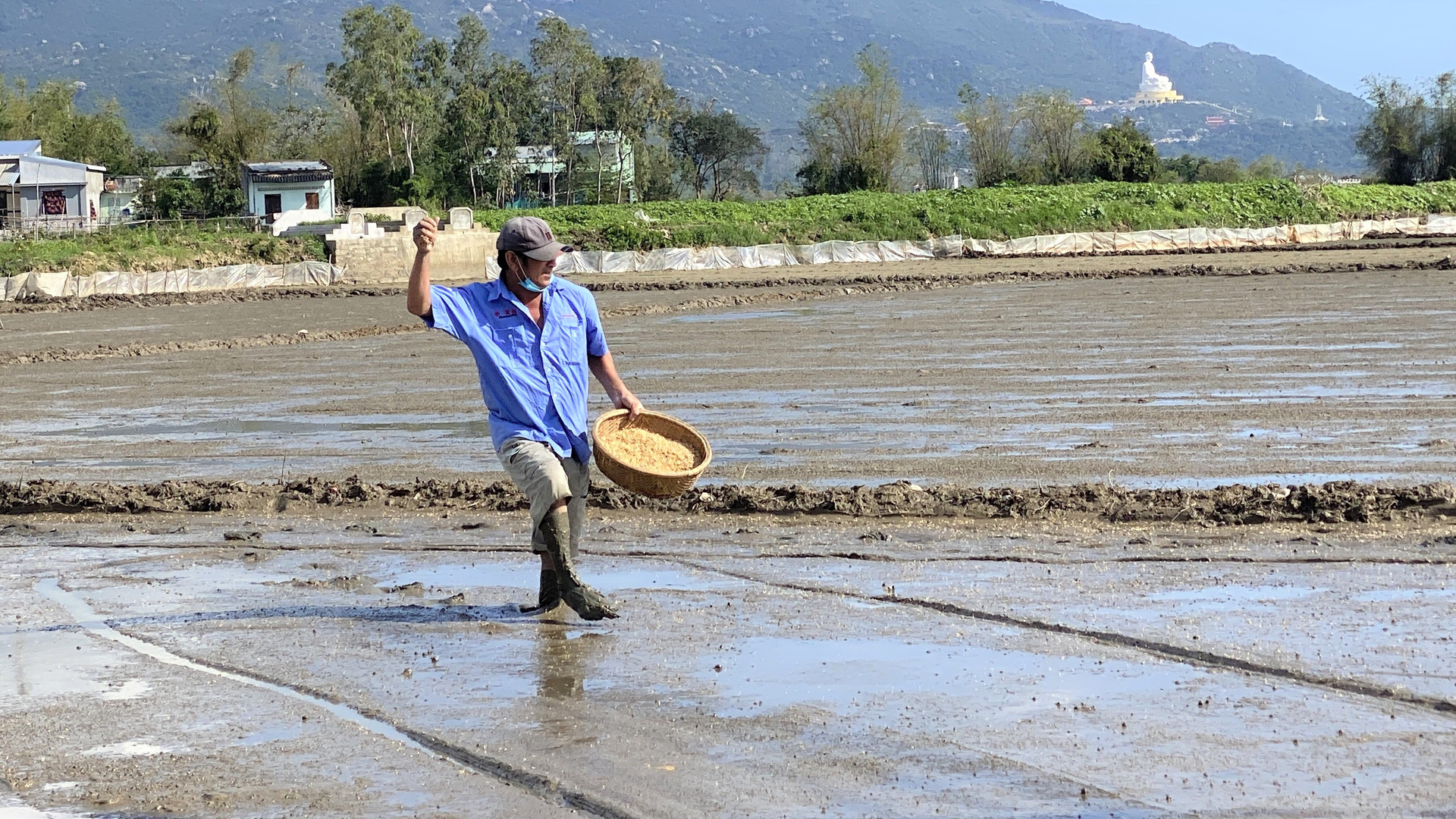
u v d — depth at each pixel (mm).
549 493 6191
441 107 84438
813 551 7863
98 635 6520
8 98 86938
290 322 30203
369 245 46562
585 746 4738
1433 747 4457
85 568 8078
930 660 5656
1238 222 64625
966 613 6395
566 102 86062
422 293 6102
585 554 7996
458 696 5375
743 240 55656
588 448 6512
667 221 58750
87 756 4832
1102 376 16484
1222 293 29375
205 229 56656
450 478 11031
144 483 11391
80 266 44375
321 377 19328
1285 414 13109
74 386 19469
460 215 52219
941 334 22547
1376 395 14234
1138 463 10789
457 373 19094
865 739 4715
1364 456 10805
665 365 19625
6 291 40719
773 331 24391
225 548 8508
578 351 6430
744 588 7059
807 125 89562
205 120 80062
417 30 80438
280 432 14180
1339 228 59938
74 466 12453
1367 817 3914
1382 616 6066
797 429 13211
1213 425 12570
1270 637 5785
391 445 12969
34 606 7176
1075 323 23656
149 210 73250
